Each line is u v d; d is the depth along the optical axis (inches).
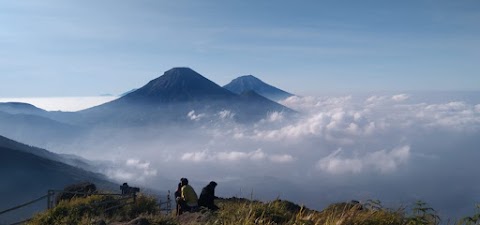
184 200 527.2
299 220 255.3
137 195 686.5
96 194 680.4
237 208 303.6
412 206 220.5
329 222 242.8
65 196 774.5
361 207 263.0
